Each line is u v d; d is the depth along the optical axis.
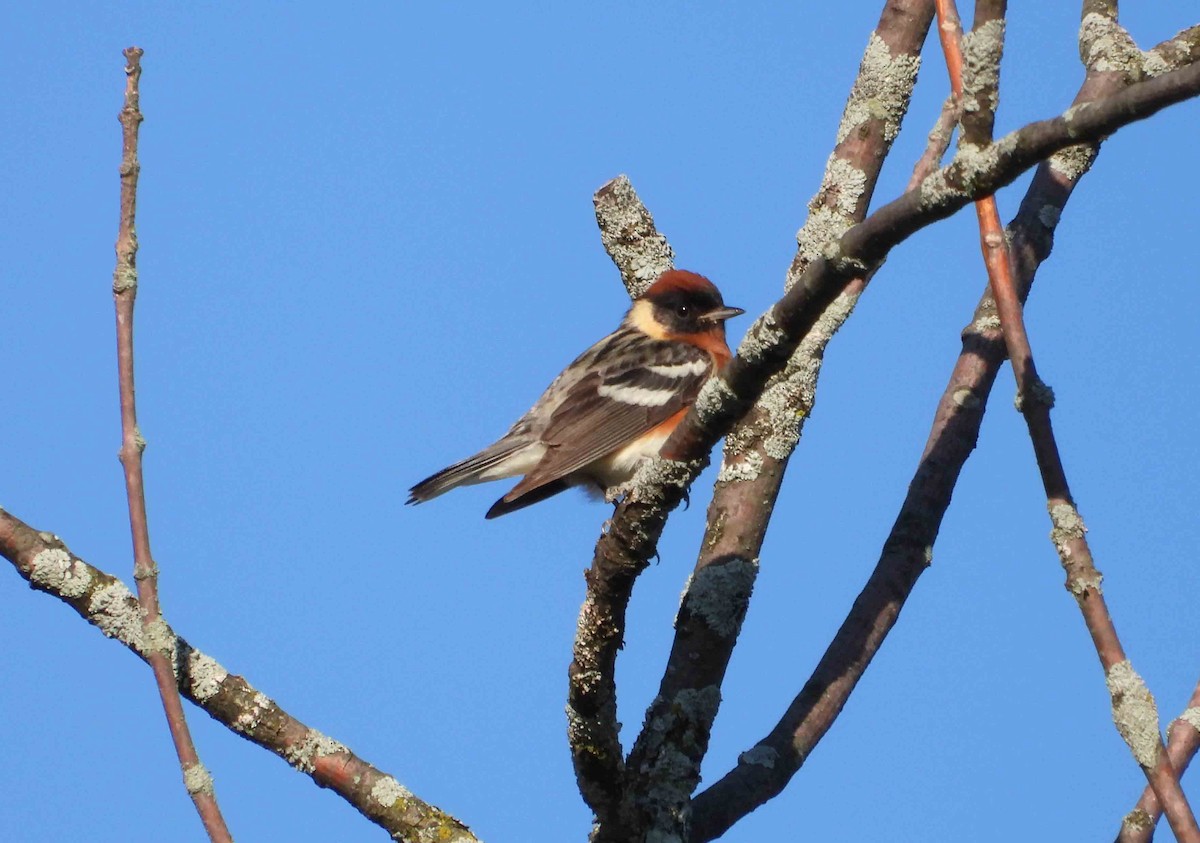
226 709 10.23
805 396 11.59
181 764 7.97
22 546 9.79
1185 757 8.68
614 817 10.00
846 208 11.99
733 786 10.78
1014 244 12.38
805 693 11.36
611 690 9.49
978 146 7.23
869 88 12.27
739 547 11.15
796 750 11.02
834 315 11.67
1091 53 11.55
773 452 11.46
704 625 10.83
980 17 7.25
